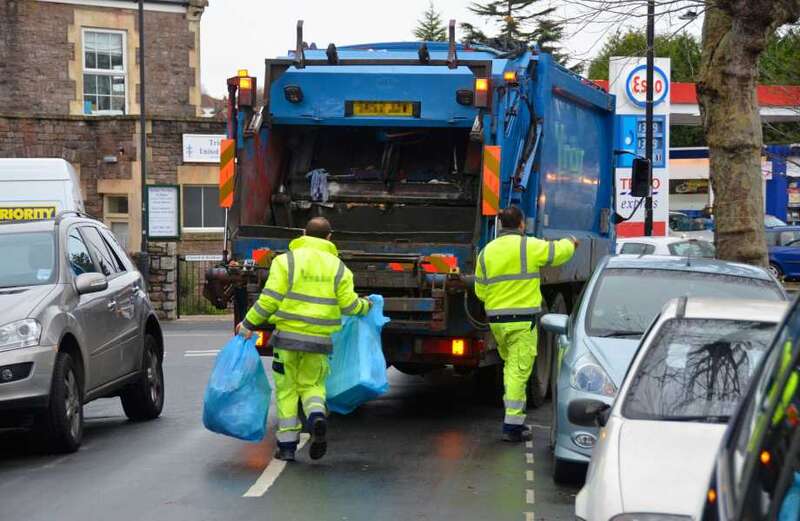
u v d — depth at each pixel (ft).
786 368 10.44
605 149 54.24
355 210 41.70
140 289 42.14
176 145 99.30
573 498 28.66
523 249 35.81
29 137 98.17
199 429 39.32
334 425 39.40
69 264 36.65
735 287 32.37
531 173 41.81
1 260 36.27
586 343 30.48
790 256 130.52
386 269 37.19
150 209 91.97
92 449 35.40
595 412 21.75
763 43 46.73
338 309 32.24
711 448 18.85
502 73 38.96
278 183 41.88
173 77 110.42
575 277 48.55
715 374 21.24
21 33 104.63
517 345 36.04
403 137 40.86
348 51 41.52
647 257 34.76
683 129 200.95
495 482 30.42
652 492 17.61
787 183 165.68
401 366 45.11
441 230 41.19
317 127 40.78
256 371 32.89
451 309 37.91
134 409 41.50
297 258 31.86
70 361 34.53
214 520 26.22
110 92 108.27
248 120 39.70
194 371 56.95
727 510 10.36
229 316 93.04
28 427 34.58
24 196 59.26
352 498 28.40
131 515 26.68
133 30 108.58
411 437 37.04
